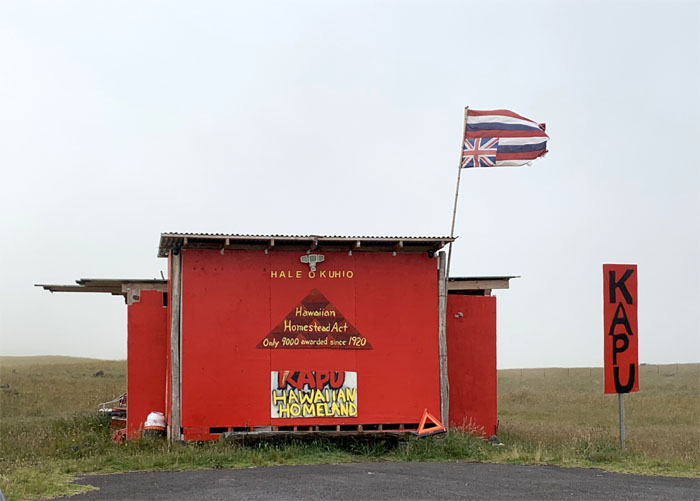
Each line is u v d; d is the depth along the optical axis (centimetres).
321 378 1775
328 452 1684
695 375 8038
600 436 2117
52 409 3145
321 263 1808
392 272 1838
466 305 2050
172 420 1725
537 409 3734
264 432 1725
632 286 1744
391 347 1814
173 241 1742
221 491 1167
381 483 1245
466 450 1669
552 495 1139
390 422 1789
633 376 1736
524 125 2020
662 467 1463
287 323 1781
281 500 1089
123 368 6588
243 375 1752
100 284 2023
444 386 1830
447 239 1784
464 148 2011
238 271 1778
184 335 1744
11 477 1291
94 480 1298
